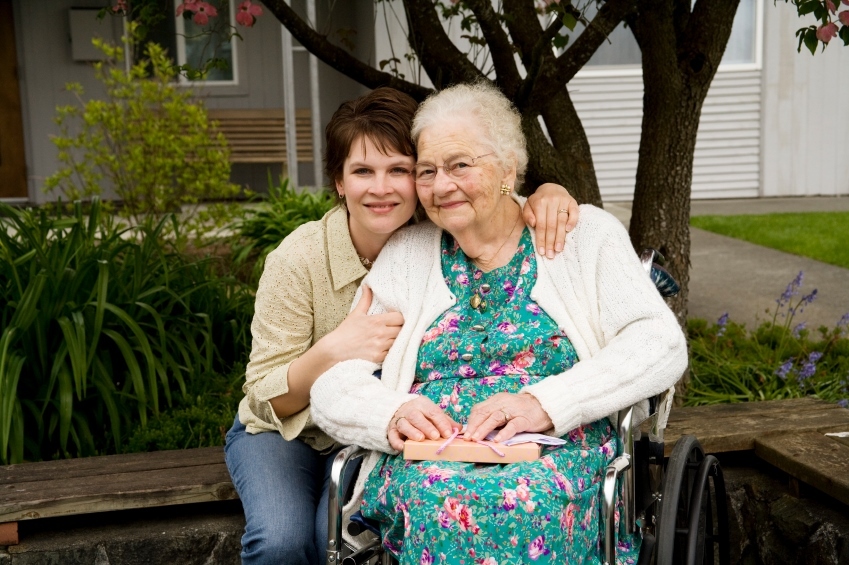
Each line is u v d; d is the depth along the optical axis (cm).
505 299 236
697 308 607
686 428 320
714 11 378
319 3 982
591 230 236
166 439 375
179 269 450
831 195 1154
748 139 1138
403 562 202
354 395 228
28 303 362
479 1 332
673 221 400
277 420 248
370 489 226
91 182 722
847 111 1133
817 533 288
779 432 317
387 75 356
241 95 1050
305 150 1049
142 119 723
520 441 207
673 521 221
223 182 732
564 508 198
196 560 292
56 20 1025
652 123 393
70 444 384
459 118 228
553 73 341
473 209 229
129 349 380
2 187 1049
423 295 242
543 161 376
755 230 885
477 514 194
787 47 1111
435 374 234
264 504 234
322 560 235
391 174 239
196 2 337
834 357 480
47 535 289
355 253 252
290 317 250
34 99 1035
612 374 218
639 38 387
